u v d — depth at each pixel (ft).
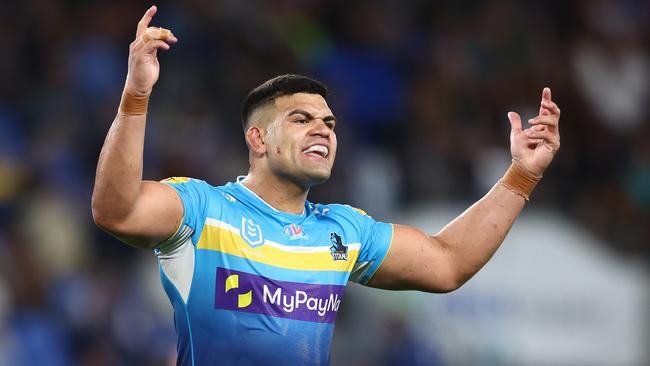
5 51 140.77
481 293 118.52
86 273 119.24
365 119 153.79
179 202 51.65
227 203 53.62
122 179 49.29
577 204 146.30
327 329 54.08
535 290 119.75
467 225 58.85
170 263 52.37
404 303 117.70
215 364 52.03
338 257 54.85
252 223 53.47
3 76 139.33
